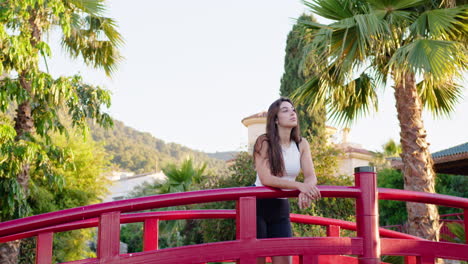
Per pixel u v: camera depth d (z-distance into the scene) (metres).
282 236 2.72
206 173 20.09
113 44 9.92
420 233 6.96
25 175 8.41
